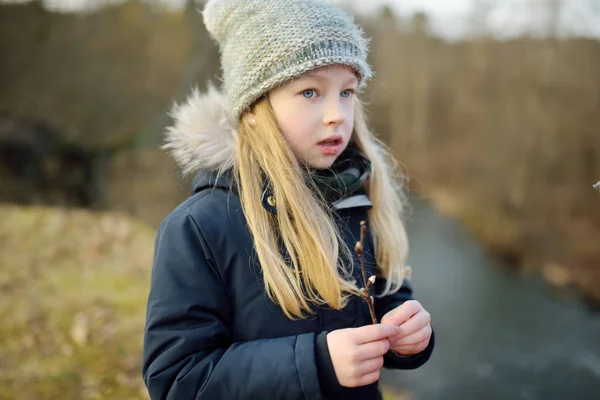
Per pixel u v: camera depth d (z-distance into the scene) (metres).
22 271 4.05
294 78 1.18
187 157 1.33
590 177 10.65
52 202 11.02
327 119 1.19
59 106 13.22
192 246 1.18
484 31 13.66
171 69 13.07
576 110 10.82
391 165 1.83
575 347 6.39
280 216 1.21
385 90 17.69
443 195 14.09
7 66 13.32
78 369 2.66
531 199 11.05
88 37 13.93
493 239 10.67
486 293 8.30
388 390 4.48
